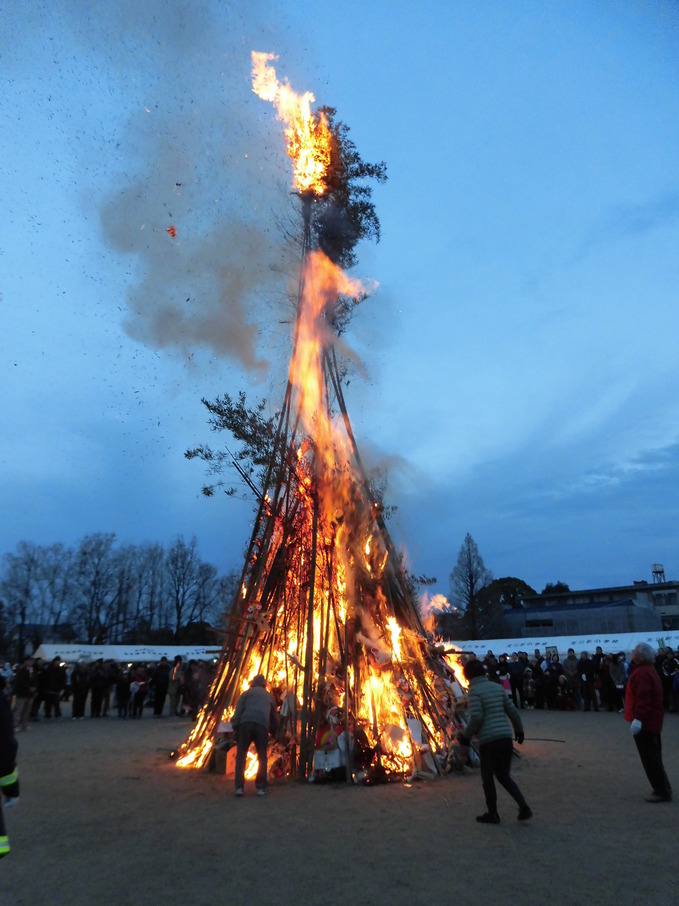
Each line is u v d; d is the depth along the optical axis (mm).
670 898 4617
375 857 5648
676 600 59812
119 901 4773
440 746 9656
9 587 53844
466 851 5777
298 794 8305
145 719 20250
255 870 5375
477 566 53750
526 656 21953
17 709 16969
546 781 8938
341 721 9320
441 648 11062
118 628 55844
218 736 10336
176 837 6438
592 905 4512
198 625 56250
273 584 10875
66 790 8898
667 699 18922
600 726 15836
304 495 10977
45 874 5406
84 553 55344
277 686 10648
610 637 26625
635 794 8086
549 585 69625
